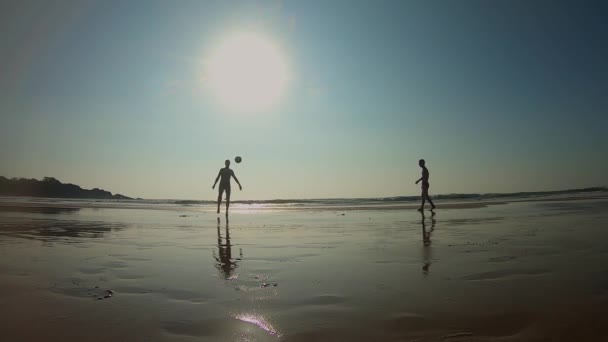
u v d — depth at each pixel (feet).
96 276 11.87
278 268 13.07
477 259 14.06
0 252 16.40
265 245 18.57
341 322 7.76
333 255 15.60
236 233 24.04
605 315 7.73
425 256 15.02
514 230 22.93
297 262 14.14
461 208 50.80
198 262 14.19
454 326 7.43
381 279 11.32
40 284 10.84
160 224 30.55
